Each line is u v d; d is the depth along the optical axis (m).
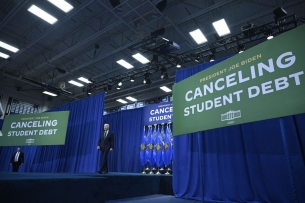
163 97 13.93
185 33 8.64
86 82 12.14
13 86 13.55
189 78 2.44
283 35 1.62
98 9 7.62
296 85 1.47
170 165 7.33
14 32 8.89
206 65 4.22
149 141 8.09
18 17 8.05
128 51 10.05
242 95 1.81
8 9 7.59
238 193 3.15
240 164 3.25
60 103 15.92
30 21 8.24
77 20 8.20
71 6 6.46
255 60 1.78
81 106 8.67
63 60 10.99
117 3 6.53
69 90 14.70
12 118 7.42
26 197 2.01
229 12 7.43
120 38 9.16
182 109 2.43
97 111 7.74
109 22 8.25
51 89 11.85
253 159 3.11
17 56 10.67
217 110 1.99
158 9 6.89
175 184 3.97
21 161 7.41
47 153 9.26
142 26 7.74
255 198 2.98
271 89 1.61
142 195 4.36
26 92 14.25
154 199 3.68
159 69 9.71
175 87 2.63
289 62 1.54
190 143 3.93
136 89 14.80
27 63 11.34
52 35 9.04
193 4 7.19
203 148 3.76
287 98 1.50
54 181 2.27
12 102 13.28
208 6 7.12
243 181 3.15
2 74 11.98
